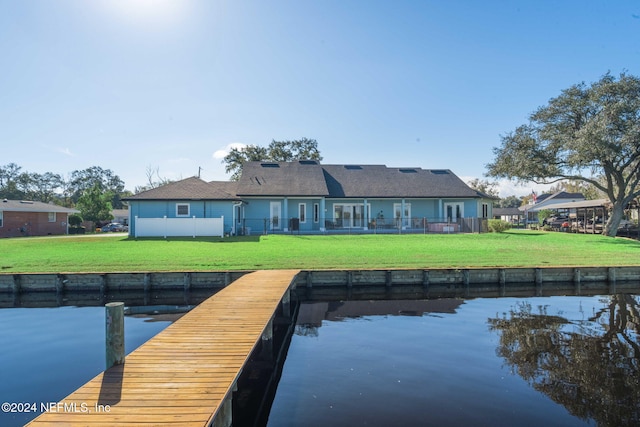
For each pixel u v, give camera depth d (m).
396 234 29.89
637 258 18.94
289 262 16.97
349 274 15.19
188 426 4.12
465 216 36.31
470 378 6.67
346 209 35.28
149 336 9.18
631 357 7.66
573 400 5.87
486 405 5.71
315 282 15.20
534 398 5.93
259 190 32.84
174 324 8.13
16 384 6.58
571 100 28.67
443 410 5.55
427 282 15.58
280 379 6.72
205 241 24.14
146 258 17.52
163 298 13.55
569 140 27.47
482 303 12.93
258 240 24.77
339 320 10.77
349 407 5.66
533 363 7.36
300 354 7.97
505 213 81.62
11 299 13.56
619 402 5.80
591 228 39.00
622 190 30.09
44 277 14.27
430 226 32.25
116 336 5.82
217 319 8.53
